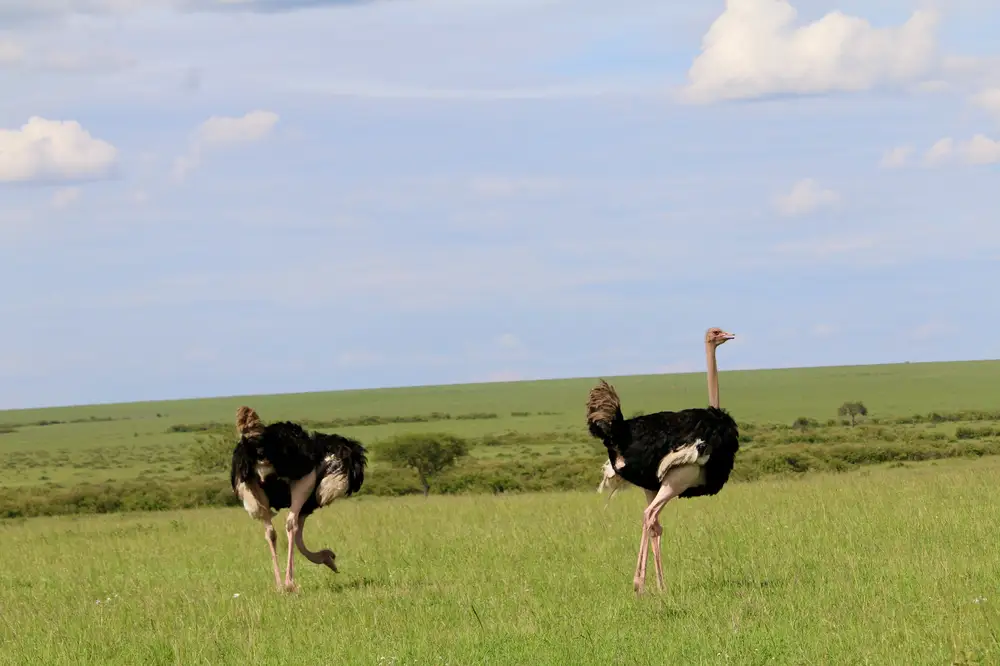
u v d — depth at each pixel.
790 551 24.03
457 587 21.92
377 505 54.47
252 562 28.33
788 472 77.12
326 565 25.67
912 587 18.94
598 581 22.08
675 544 26.41
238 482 23.83
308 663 16.28
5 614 21.92
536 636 16.83
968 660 14.26
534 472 90.69
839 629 16.33
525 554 25.95
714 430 21.33
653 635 16.67
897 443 98.62
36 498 87.12
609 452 22.08
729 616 17.73
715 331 23.14
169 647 17.83
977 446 90.00
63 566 29.72
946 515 27.77
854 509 30.91
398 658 15.91
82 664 17.12
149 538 36.69
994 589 18.59
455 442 100.12
